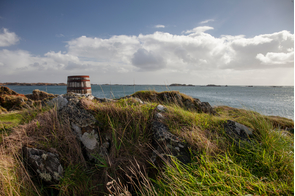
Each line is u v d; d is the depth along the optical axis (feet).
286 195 6.23
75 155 9.41
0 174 6.97
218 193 6.10
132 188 8.29
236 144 10.06
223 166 7.78
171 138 9.67
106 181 8.27
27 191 7.16
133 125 11.19
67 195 7.57
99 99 15.40
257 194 6.11
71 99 12.36
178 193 6.47
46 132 10.12
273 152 9.31
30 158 8.21
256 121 12.54
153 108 12.94
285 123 24.53
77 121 10.68
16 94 42.06
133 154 9.53
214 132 11.02
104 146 10.03
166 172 7.81
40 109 13.33
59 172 8.14
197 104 23.76
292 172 7.78
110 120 10.85
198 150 8.95
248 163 8.52
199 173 7.27
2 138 9.63
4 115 13.51
